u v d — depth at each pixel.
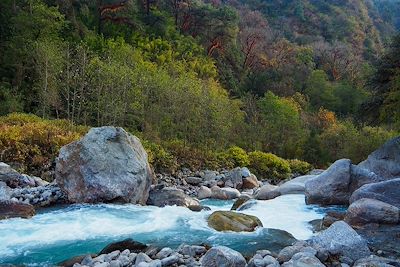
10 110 22.89
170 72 30.86
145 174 13.17
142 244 7.96
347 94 54.59
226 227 9.41
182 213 11.00
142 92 23.88
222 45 49.53
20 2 28.84
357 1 96.25
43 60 23.05
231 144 27.06
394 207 9.38
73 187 12.44
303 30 81.19
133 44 36.78
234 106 29.83
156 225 9.88
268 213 11.27
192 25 48.16
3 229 9.41
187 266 6.79
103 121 22.73
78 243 8.60
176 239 8.73
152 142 21.50
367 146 27.75
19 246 8.38
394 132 28.09
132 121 23.78
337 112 53.34
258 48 60.06
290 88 53.97
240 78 51.50
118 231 9.41
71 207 11.77
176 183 18.31
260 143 30.28
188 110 23.67
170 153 21.22
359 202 9.70
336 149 29.89
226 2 77.50
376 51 79.88
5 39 27.25
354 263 7.02
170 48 38.28
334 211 10.88
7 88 24.53
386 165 14.04
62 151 12.96
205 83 31.56
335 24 84.94
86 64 23.58
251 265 6.79
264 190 14.52
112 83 22.66
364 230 8.98
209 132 24.28
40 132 17.41
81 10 36.06
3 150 15.90
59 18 30.06
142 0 44.03
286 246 8.12
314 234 9.32
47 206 12.02
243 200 13.05
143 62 29.69
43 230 9.42
